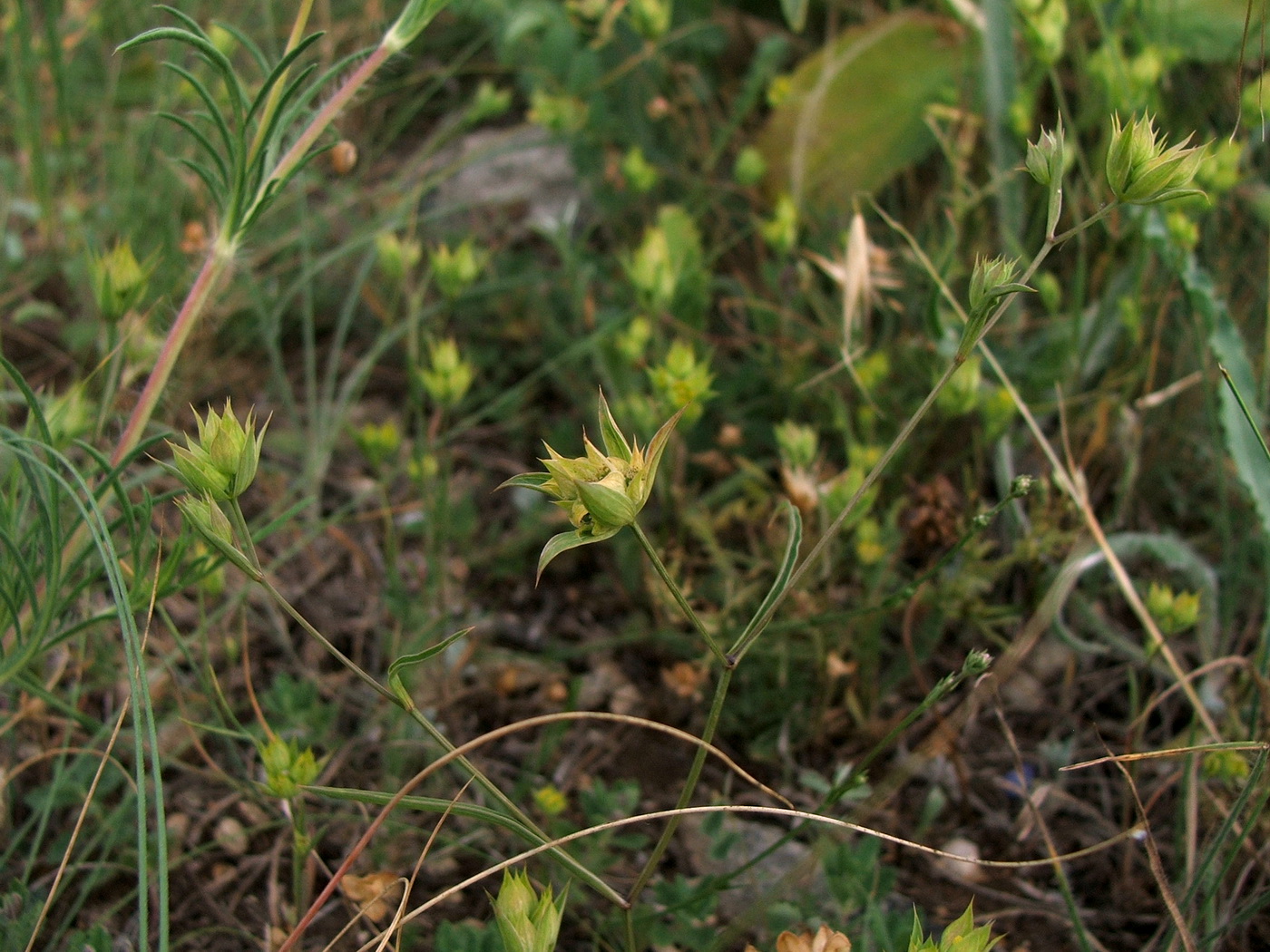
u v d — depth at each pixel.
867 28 0.33
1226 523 0.24
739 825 0.22
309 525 0.27
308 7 0.19
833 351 0.28
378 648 0.26
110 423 0.23
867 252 0.25
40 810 0.22
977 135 0.32
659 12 0.30
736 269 0.32
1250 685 0.23
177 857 0.22
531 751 0.24
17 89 0.32
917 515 0.24
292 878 0.22
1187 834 0.20
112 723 0.23
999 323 0.28
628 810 0.22
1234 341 0.24
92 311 0.31
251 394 0.32
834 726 0.24
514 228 0.36
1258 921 0.21
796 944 0.17
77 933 0.20
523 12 0.36
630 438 0.26
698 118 0.36
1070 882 0.22
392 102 0.40
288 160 0.19
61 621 0.21
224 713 0.23
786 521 0.25
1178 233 0.24
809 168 0.33
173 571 0.19
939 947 0.16
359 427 0.31
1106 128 0.26
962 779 0.22
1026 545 0.24
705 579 0.26
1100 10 0.30
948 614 0.24
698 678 0.24
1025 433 0.27
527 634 0.26
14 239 0.31
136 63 0.36
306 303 0.28
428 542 0.26
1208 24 0.30
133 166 0.32
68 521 0.21
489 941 0.19
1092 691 0.25
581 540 0.16
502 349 0.33
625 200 0.34
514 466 0.31
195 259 0.29
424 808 0.17
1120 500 0.25
